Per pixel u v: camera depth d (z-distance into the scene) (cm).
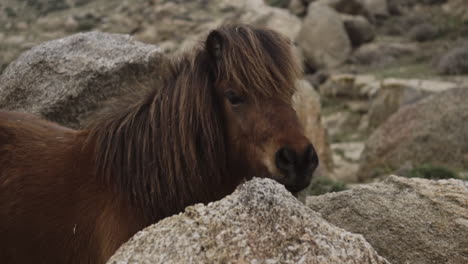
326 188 747
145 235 216
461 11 3108
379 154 1227
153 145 288
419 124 1173
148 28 3194
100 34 536
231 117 281
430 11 3275
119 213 283
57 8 3525
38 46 534
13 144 306
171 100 291
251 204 214
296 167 261
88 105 486
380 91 1934
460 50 2242
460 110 1131
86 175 293
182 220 216
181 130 283
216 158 287
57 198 288
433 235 334
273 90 271
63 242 282
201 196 289
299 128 270
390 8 3381
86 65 488
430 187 382
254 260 196
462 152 1073
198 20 3175
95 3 3603
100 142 296
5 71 538
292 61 282
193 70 288
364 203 372
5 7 3591
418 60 2630
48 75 502
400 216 353
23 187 291
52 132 322
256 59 270
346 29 3005
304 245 201
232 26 288
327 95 2370
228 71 274
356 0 3173
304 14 3400
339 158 1551
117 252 214
